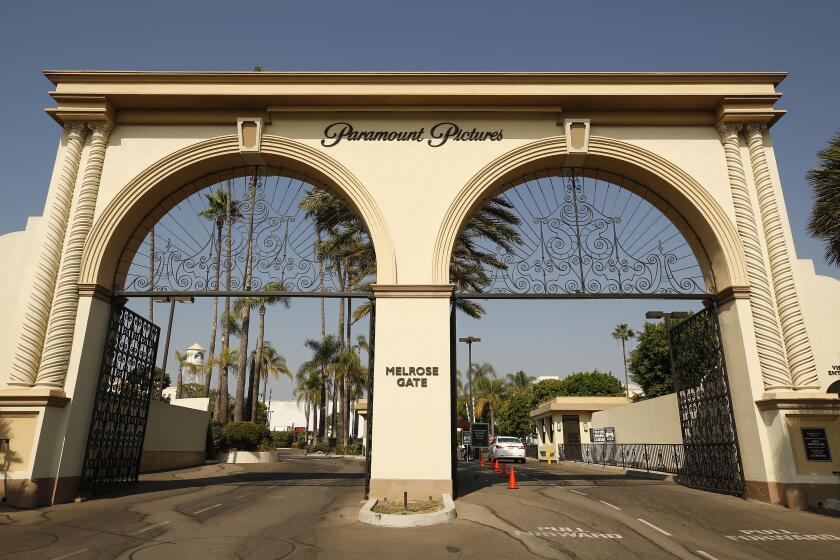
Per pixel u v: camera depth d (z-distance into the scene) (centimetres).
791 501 1023
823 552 725
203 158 1270
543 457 3781
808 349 1125
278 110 1274
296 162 1273
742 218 1218
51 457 1066
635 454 2225
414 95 1250
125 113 1292
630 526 873
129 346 1312
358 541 751
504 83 1265
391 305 1160
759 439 1102
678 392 1464
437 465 1076
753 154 1263
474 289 2264
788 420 1070
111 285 1232
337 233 2255
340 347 3906
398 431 1093
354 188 1244
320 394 5094
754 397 1123
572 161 1296
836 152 1097
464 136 1282
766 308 1158
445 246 1199
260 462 2759
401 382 1116
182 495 1227
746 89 1263
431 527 847
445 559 665
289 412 8575
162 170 1256
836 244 1116
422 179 1249
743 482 1149
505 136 1284
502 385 6956
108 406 1220
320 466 2547
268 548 709
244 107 1289
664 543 766
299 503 1099
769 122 1280
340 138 1280
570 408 3581
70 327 1141
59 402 1082
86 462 1138
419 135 1282
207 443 2672
